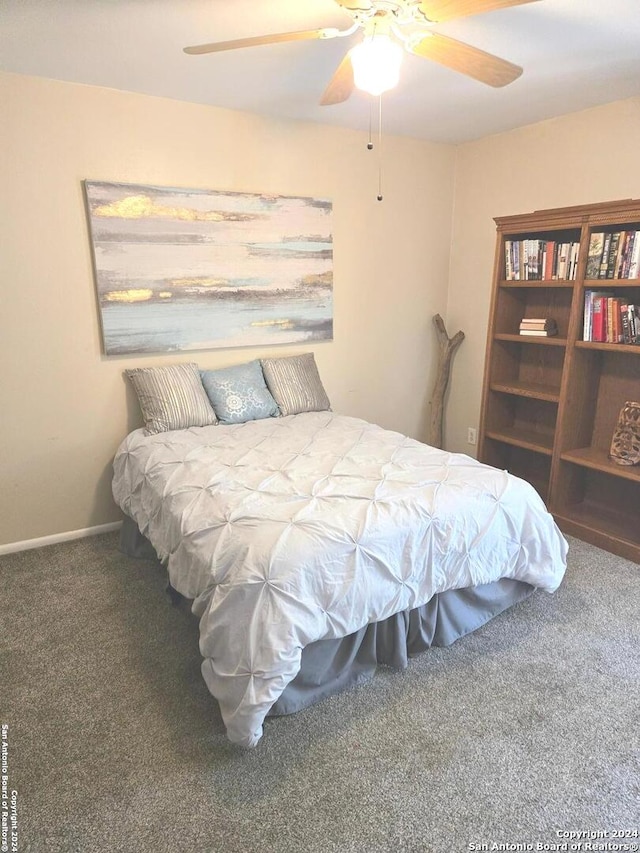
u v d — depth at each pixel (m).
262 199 3.15
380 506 1.87
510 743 1.61
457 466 2.25
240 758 1.57
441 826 1.37
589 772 1.51
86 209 2.70
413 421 4.20
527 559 2.12
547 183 3.27
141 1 1.80
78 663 1.97
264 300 3.29
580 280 2.77
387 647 1.91
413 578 1.84
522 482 2.19
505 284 3.24
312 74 2.46
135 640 2.10
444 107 2.96
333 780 1.50
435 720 1.70
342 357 3.73
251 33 2.05
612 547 2.76
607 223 2.61
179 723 1.70
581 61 2.33
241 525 1.76
